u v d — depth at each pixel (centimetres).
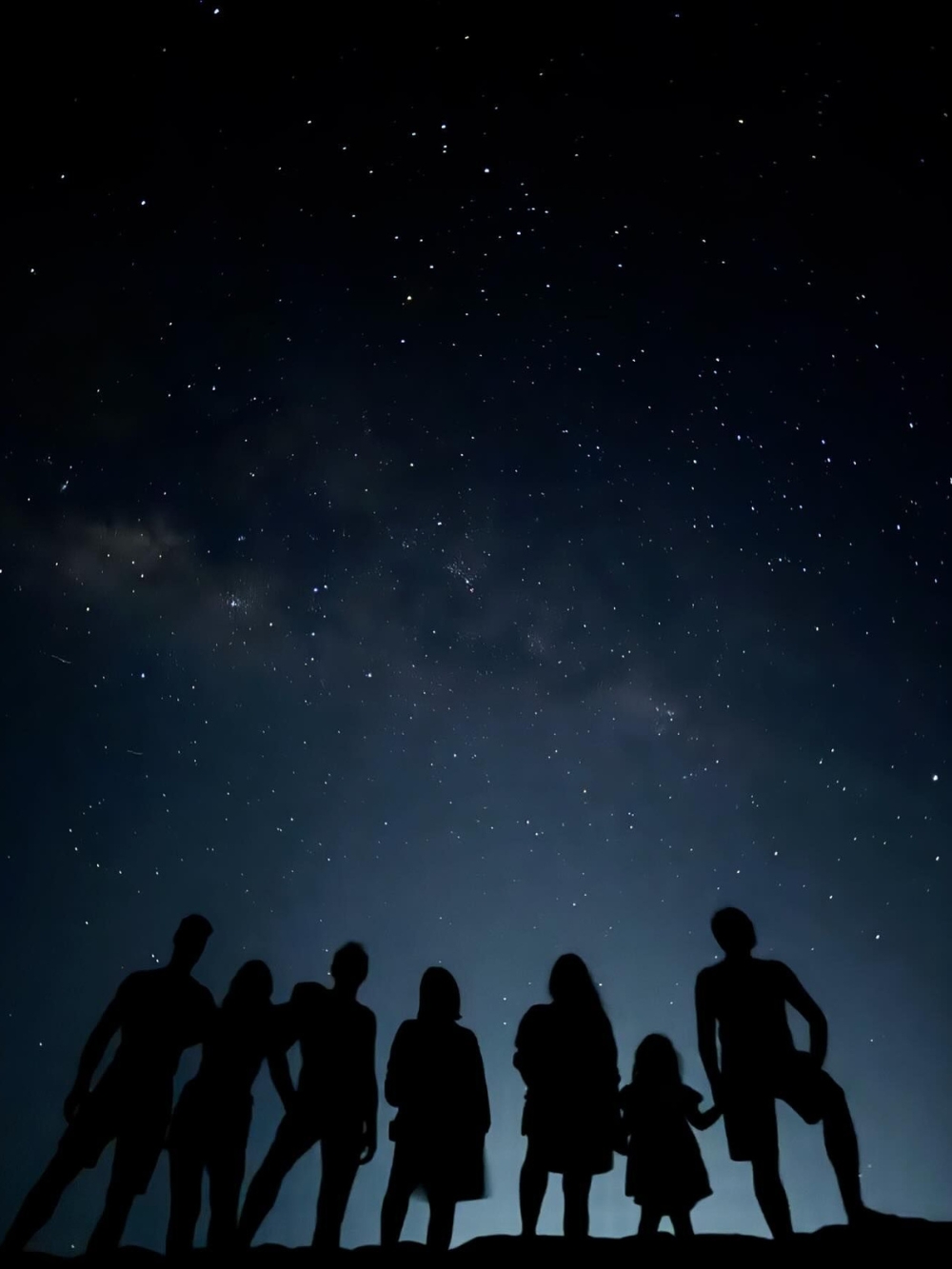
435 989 468
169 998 441
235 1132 432
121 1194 412
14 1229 402
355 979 471
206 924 461
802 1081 414
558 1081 439
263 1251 403
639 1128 456
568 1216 425
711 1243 400
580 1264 368
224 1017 452
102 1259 393
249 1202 430
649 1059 470
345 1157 441
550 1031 450
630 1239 424
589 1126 432
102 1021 433
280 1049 450
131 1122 418
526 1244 409
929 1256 352
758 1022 420
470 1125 443
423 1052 452
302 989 466
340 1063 451
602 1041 446
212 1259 384
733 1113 412
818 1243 380
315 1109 442
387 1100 450
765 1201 402
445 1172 433
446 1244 425
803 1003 425
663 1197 439
